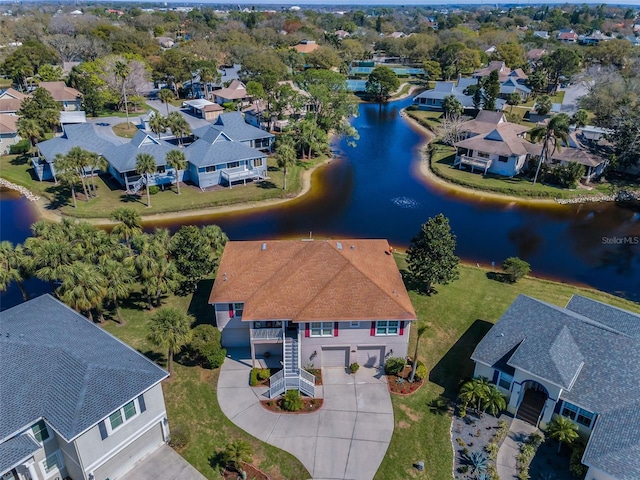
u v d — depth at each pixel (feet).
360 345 104.73
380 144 308.60
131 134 288.51
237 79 430.61
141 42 533.96
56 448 76.79
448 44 586.86
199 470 82.64
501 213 207.82
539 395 97.25
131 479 80.53
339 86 304.09
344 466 83.92
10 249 119.44
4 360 77.77
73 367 78.33
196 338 104.37
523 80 453.17
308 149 276.21
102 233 131.64
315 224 191.11
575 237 186.60
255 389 100.48
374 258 118.01
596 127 295.89
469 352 113.09
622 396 84.99
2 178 225.15
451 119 332.60
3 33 563.48
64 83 354.54
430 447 88.12
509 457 86.17
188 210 196.95
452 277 130.82
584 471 82.17
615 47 479.82
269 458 84.84
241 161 224.33
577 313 110.22
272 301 103.09
